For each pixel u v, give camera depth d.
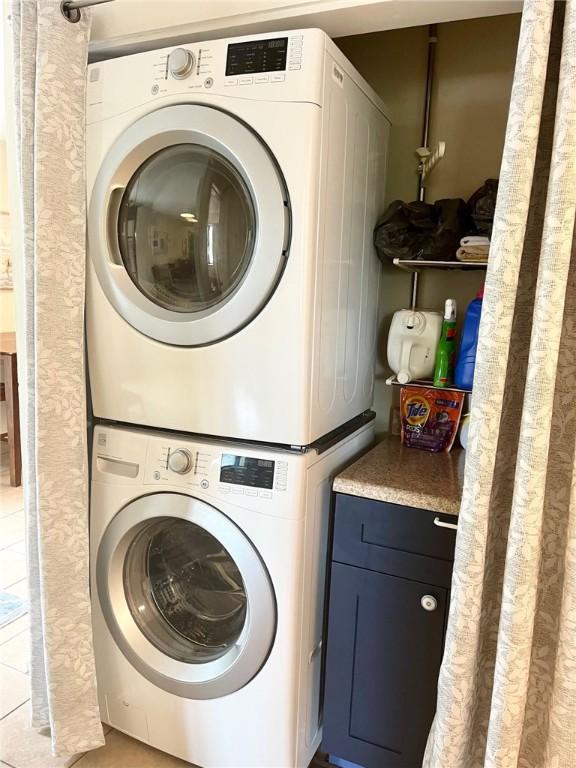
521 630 1.05
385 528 1.35
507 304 1.02
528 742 1.24
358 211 1.50
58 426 1.37
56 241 1.32
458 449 1.72
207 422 1.36
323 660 1.52
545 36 0.96
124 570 1.54
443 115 1.76
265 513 1.30
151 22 1.37
